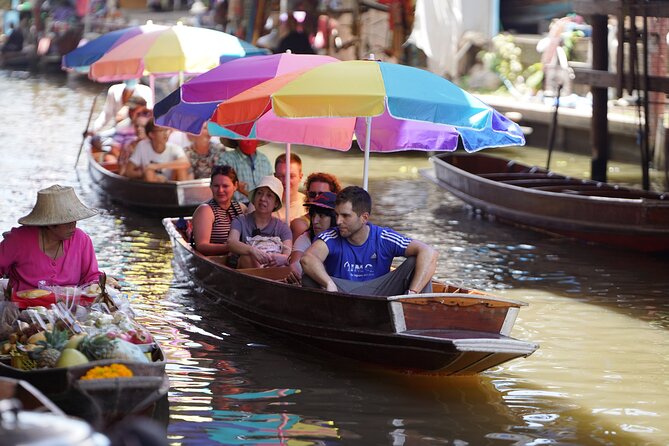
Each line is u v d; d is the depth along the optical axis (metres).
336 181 21.97
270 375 18.11
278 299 19.55
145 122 34.94
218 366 18.58
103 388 13.17
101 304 16.84
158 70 30.80
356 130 24.12
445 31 52.50
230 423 15.78
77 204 17.56
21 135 51.41
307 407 16.59
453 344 16.34
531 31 59.38
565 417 16.42
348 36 53.50
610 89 48.12
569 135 47.69
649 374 18.62
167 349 19.53
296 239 21.95
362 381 17.89
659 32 41.62
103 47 33.94
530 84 52.00
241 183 27.64
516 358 18.84
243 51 31.66
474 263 27.44
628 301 23.70
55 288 17.14
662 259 28.16
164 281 24.62
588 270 26.72
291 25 55.00
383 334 17.28
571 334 21.08
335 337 18.30
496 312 17.34
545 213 30.48
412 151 48.38
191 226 24.95
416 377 18.17
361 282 18.22
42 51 88.62
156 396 13.63
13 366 14.59
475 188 33.34
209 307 22.44
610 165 44.59
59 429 7.62
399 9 50.09
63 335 14.62
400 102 18.56
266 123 24.16
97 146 40.22
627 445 15.30
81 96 70.56
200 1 89.06
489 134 20.16
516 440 15.40
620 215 28.72
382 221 33.12
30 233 17.64
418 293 17.61
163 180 33.19
